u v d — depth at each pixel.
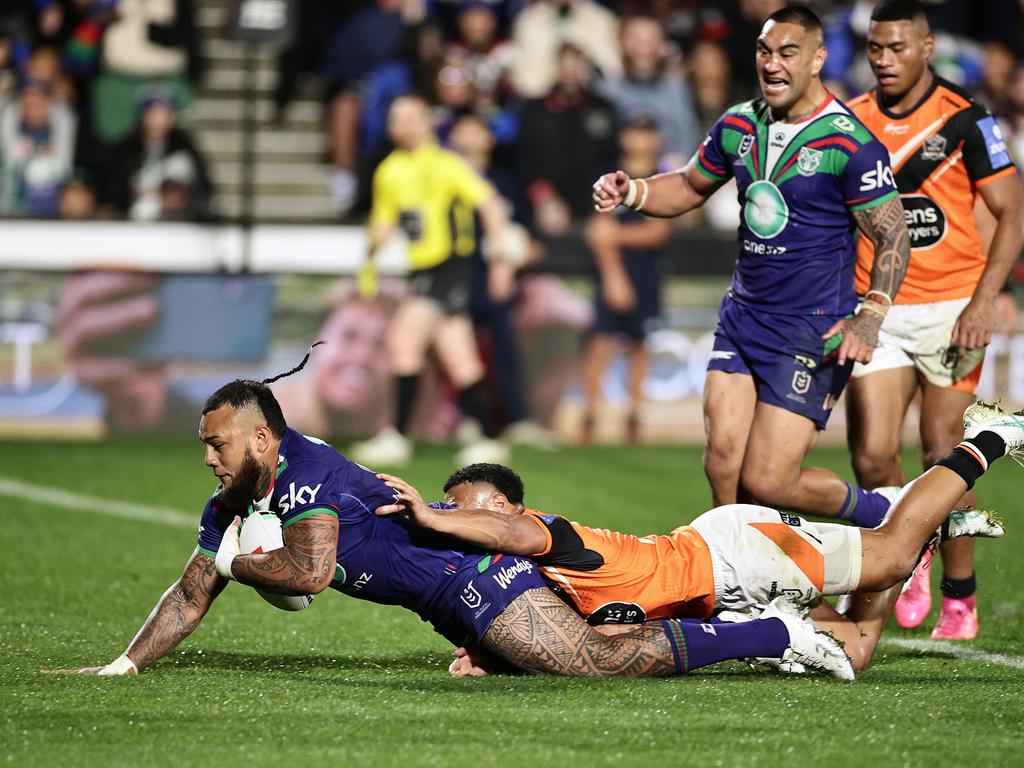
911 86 21.89
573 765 14.13
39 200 51.59
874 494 21.09
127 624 22.12
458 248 42.03
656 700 16.62
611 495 36.00
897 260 19.67
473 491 18.55
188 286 43.66
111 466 39.25
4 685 17.39
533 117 46.66
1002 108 54.38
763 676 18.19
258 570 17.34
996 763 14.37
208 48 59.19
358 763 14.16
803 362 20.44
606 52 55.00
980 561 28.30
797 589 18.22
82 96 52.62
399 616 23.12
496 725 15.53
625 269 44.50
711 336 45.41
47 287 43.28
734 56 54.84
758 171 20.31
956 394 22.39
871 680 18.17
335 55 54.84
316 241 48.41
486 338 44.12
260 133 57.50
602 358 44.94
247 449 17.19
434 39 52.03
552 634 17.72
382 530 17.80
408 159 41.97
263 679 17.97
